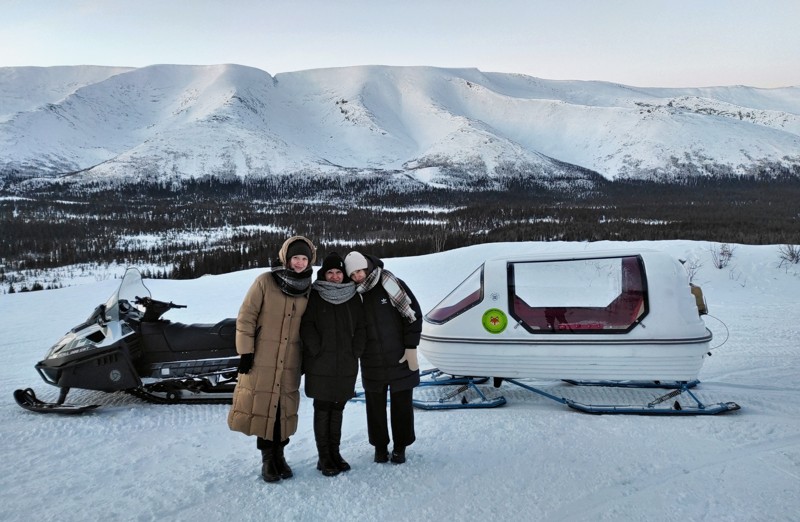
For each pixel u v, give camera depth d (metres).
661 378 4.66
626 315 4.75
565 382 5.55
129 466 3.73
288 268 3.35
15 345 8.99
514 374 4.89
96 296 16.12
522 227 87.06
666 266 4.78
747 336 8.17
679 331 4.61
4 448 4.09
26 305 14.65
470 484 3.34
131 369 5.18
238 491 3.29
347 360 3.41
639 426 4.26
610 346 4.64
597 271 4.92
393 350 3.52
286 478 3.45
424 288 16.75
